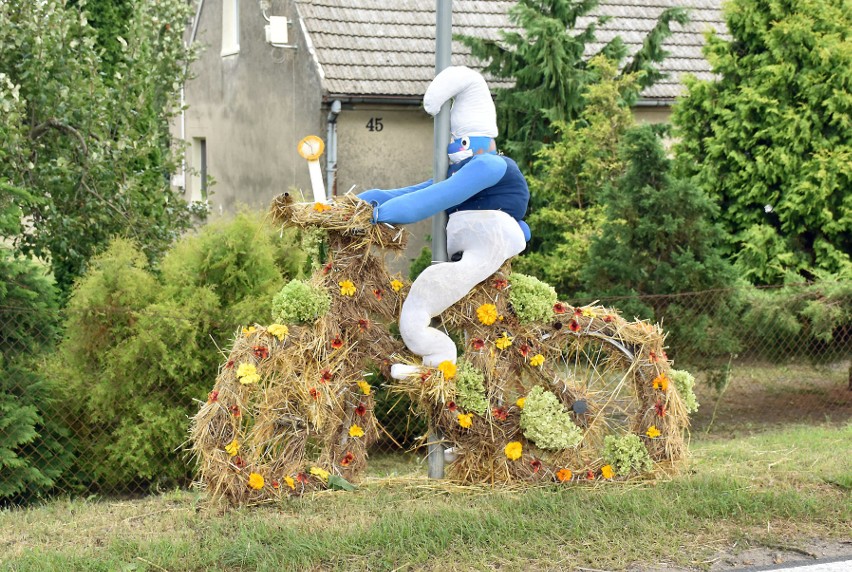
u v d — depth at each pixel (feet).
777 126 35.45
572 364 23.30
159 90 34.60
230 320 24.08
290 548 15.88
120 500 23.17
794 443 25.20
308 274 27.99
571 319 19.74
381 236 18.51
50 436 23.15
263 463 18.89
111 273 23.97
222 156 58.90
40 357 23.02
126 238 29.60
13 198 24.00
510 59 43.16
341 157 45.42
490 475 19.56
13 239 29.48
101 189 30.42
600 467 19.85
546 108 41.42
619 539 16.72
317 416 18.33
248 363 18.08
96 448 23.77
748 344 30.96
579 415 19.95
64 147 30.83
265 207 52.95
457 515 17.43
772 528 17.54
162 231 31.35
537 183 39.73
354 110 45.21
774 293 30.99
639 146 29.37
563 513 17.72
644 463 19.88
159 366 23.58
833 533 17.42
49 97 29.81
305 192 46.03
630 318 28.60
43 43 29.37
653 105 49.55
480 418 19.29
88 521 18.39
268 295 24.93
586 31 42.55
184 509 18.49
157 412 23.58
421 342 18.58
